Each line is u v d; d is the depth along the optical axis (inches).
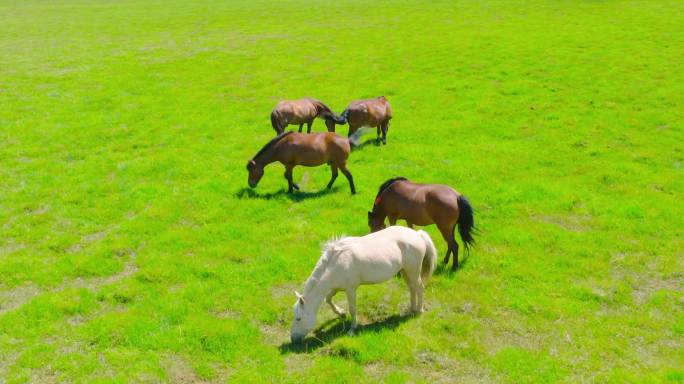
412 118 909.2
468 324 384.8
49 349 358.9
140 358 350.6
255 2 2391.7
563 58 1237.7
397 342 362.0
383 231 376.5
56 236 533.0
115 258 492.1
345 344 357.4
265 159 606.2
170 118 917.8
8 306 419.5
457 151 751.7
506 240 510.9
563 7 1899.6
